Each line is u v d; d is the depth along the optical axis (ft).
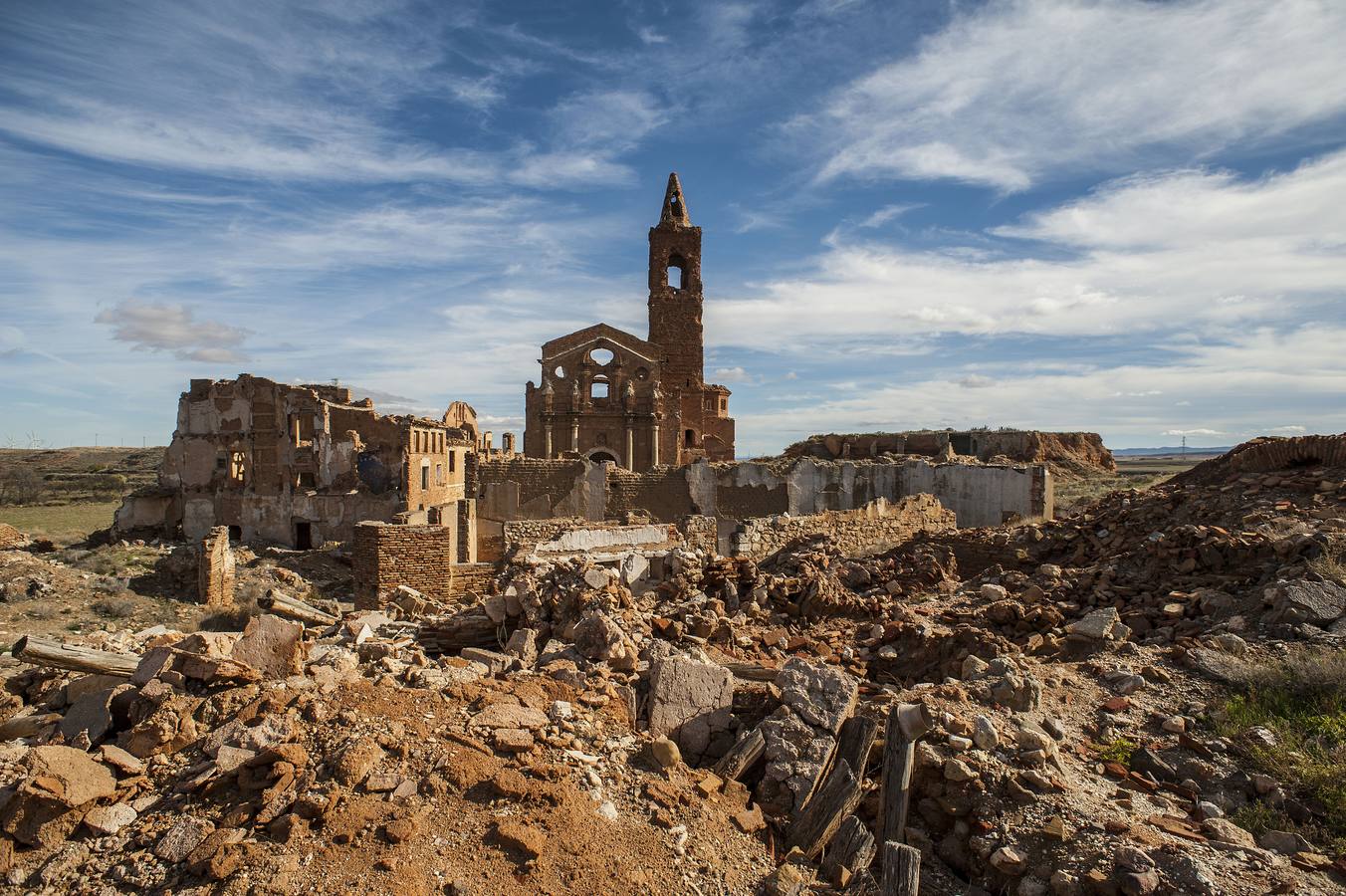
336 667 27.96
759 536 66.08
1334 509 45.34
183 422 135.44
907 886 21.22
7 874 18.06
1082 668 32.76
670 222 206.90
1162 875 19.88
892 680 36.04
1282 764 24.36
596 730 25.66
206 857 18.17
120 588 80.33
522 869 18.95
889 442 192.44
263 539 131.85
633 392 184.34
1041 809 22.90
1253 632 33.58
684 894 19.62
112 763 21.09
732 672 32.35
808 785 24.56
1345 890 19.36
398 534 53.93
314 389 137.80
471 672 29.09
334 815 19.49
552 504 112.78
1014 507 106.32
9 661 43.14
